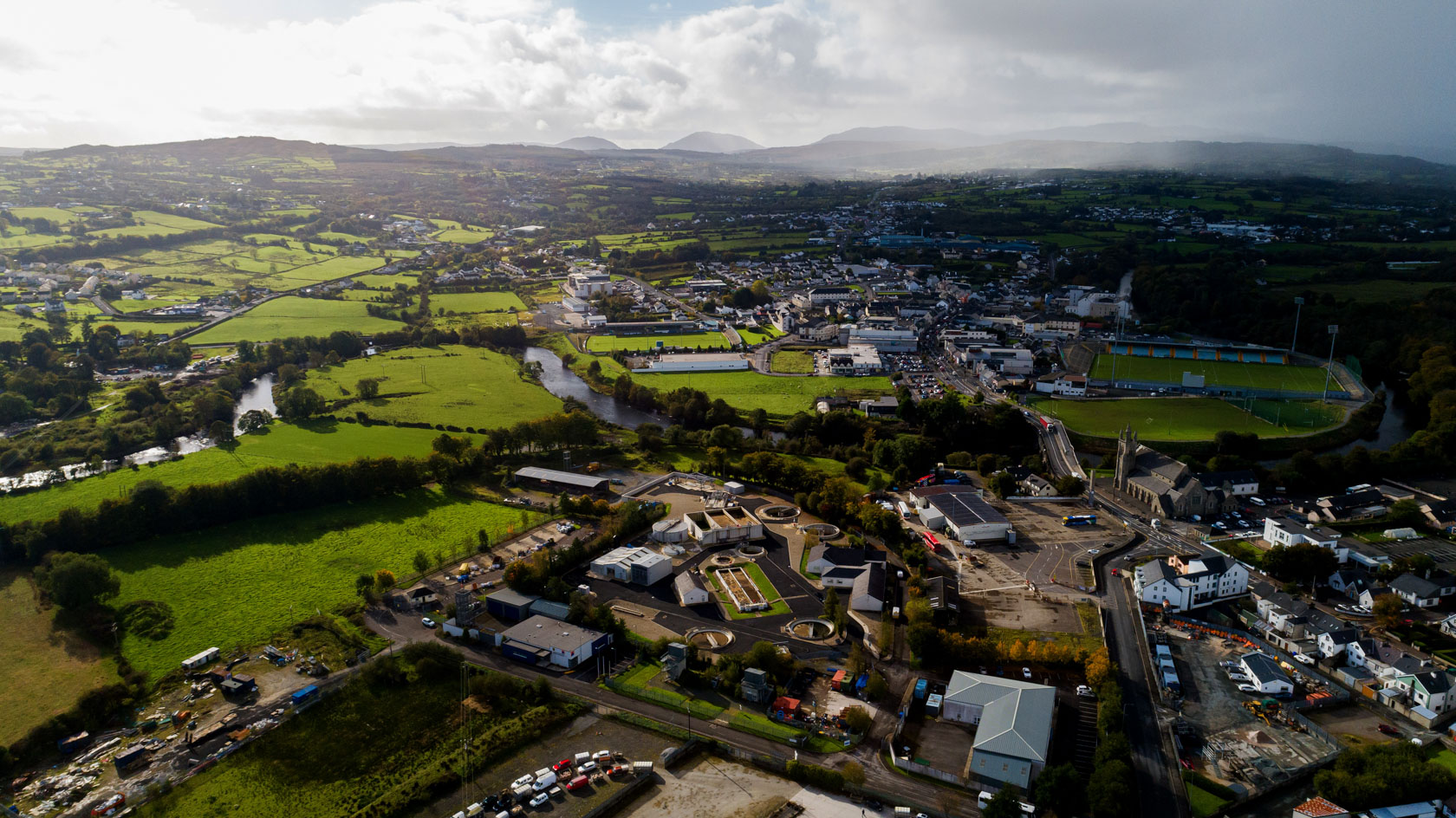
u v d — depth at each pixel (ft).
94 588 629.10
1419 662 524.93
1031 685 510.17
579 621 611.06
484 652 583.99
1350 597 651.66
